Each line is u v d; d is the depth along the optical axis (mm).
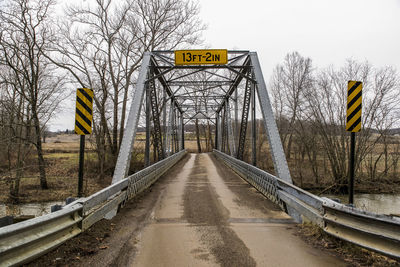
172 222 5348
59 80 15867
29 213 11359
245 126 16422
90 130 5504
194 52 10766
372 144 18031
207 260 3412
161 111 22031
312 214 4449
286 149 26734
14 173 13328
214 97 23516
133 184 7527
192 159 27531
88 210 4188
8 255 2508
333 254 3545
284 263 3285
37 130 15148
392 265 3014
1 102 14031
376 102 17422
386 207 13617
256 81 10859
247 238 4316
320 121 18141
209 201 7539
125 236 4348
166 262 3336
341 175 17062
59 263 3072
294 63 28047
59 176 17453
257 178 9469
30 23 14375
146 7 18828
